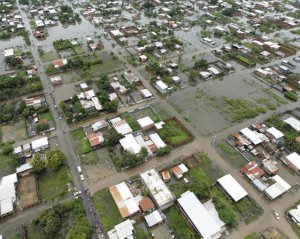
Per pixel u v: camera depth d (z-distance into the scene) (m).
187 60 99.50
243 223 46.97
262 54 102.12
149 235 45.06
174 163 57.97
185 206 47.16
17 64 94.50
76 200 49.53
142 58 97.00
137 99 77.94
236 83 86.38
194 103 76.62
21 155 59.31
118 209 48.69
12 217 47.22
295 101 78.56
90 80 84.81
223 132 66.44
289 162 57.38
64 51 105.69
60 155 55.84
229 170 56.66
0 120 68.12
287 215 48.12
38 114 71.19
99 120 69.19
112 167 56.88
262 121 70.00
